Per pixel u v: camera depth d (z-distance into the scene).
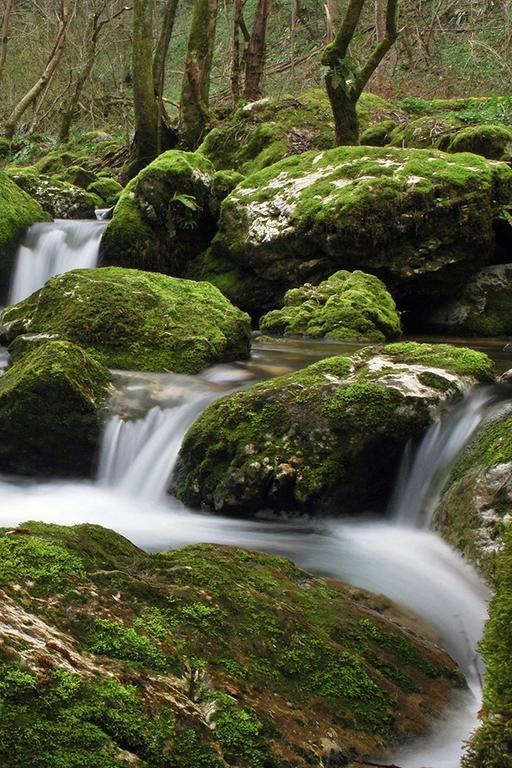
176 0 16.08
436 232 9.60
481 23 20.06
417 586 3.87
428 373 5.20
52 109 25.17
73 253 11.91
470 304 9.74
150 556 3.18
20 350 7.25
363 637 3.06
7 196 12.45
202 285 8.21
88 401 5.85
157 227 11.66
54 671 2.08
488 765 2.05
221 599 2.83
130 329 7.29
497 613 2.23
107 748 1.96
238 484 4.90
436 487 4.75
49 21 25.39
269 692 2.52
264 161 13.70
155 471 5.54
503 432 4.49
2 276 11.98
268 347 8.26
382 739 2.58
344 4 22.52
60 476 5.86
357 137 12.52
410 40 20.55
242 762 2.19
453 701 2.91
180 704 2.21
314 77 21.12
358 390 4.98
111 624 2.42
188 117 16.23
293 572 3.54
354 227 9.55
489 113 13.92
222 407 5.29
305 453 4.87
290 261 10.25
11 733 1.90
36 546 2.66
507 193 9.84
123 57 26.53
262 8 16.09
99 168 18.56
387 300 9.36
